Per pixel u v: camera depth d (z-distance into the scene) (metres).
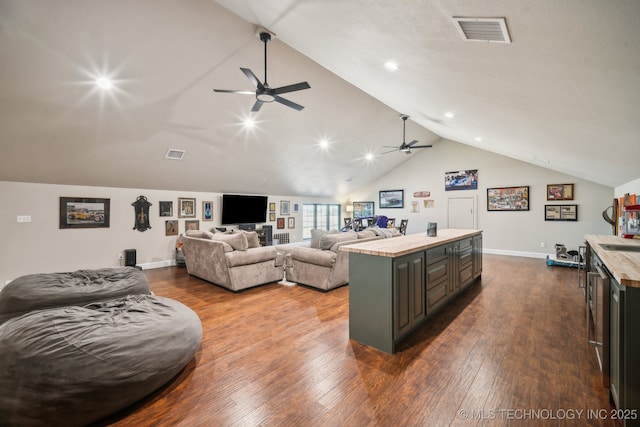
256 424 1.59
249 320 3.08
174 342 1.91
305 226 9.37
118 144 4.33
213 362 2.24
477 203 7.66
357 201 10.22
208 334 2.74
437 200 8.39
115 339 1.68
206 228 6.59
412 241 3.10
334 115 5.59
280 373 2.09
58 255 4.71
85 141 4.05
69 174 4.55
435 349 2.43
